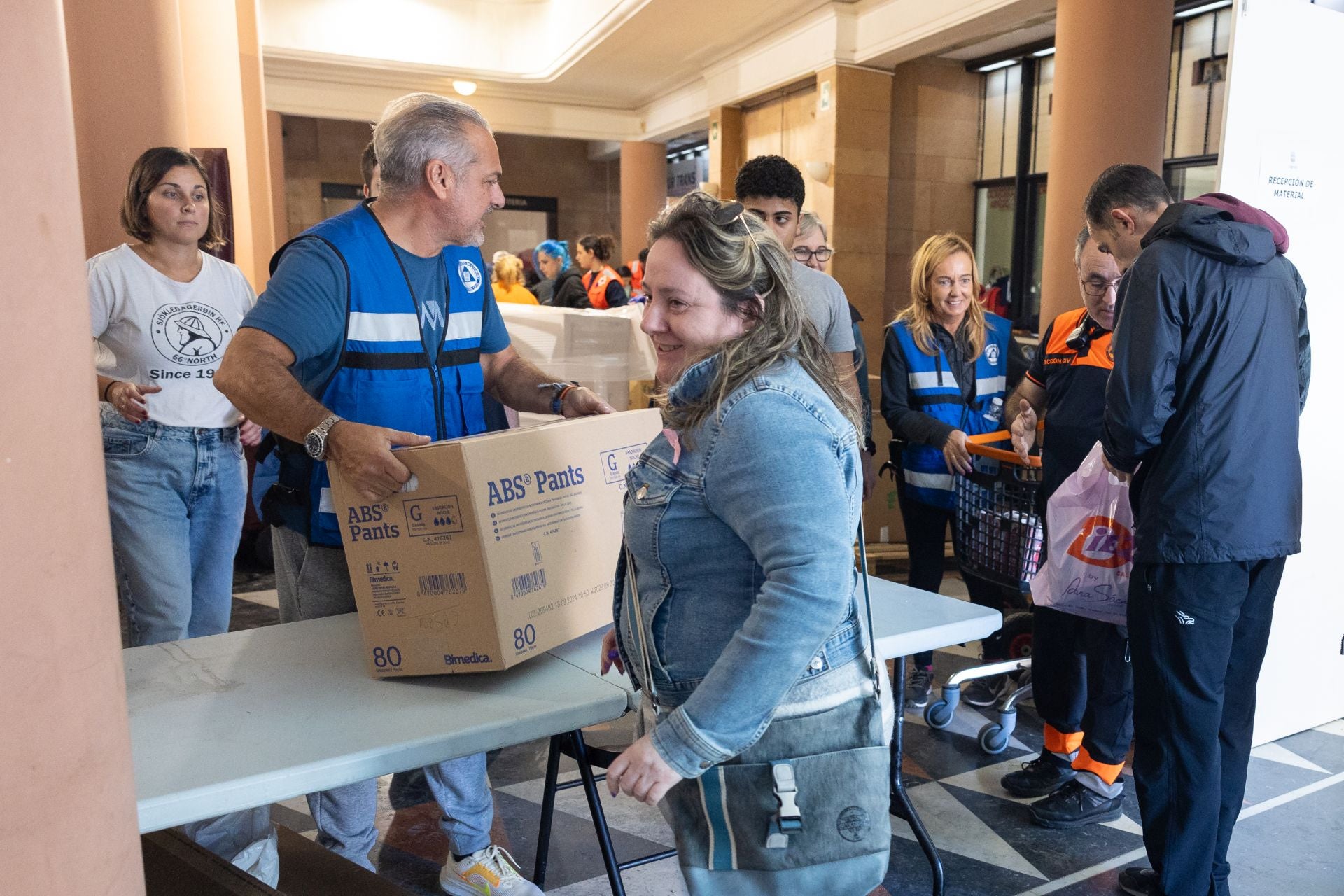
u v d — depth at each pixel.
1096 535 2.14
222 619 2.60
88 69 3.44
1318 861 2.21
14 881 0.60
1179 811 1.88
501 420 2.11
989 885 2.13
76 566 0.64
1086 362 2.48
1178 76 6.64
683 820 1.19
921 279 3.00
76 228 0.64
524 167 15.45
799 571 1.03
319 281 1.65
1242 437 1.79
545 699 1.39
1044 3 6.13
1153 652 1.88
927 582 3.09
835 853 1.14
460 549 1.37
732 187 10.26
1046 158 7.79
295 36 10.13
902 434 2.97
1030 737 2.89
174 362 2.37
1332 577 2.84
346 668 1.53
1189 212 1.81
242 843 1.62
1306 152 2.55
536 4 10.87
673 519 1.13
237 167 5.04
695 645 1.15
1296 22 2.46
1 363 0.57
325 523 1.76
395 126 1.71
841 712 1.16
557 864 2.22
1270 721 2.82
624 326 3.66
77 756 0.64
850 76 7.88
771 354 1.10
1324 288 2.64
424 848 2.28
